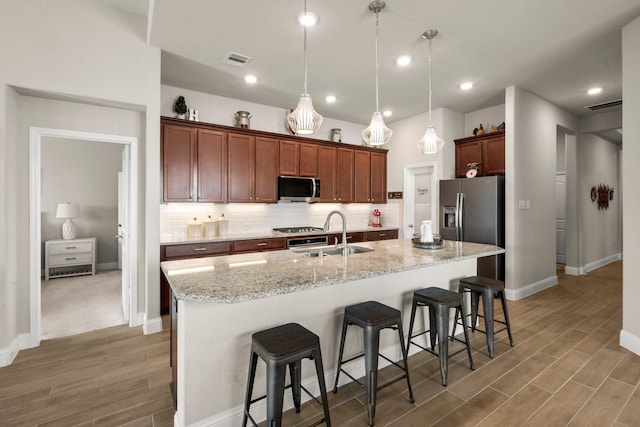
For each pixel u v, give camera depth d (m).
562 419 1.84
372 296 2.36
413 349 2.64
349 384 2.21
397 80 3.84
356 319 1.92
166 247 3.55
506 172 4.11
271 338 1.62
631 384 2.19
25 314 2.76
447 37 2.86
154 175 3.06
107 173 5.91
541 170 4.56
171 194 3.79
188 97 4.18
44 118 2.80
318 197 4.90
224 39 2.90
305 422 1.81
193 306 1.65
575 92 4.29
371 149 5.67
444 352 2.18
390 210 5.86
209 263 2.22
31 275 2.76
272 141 4.58
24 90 2.59
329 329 2.14
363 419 1.84
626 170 2.71
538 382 2.22
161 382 2.24
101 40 2.81
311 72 3.62
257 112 4.73
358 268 2.05
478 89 4.16
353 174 5.45
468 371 2.37
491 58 3.27
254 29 2.74
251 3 2.38
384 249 2.87
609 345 2.79
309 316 2.05
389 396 2.06
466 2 2.36
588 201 5.80
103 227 5.89
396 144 5.72
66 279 5.13
